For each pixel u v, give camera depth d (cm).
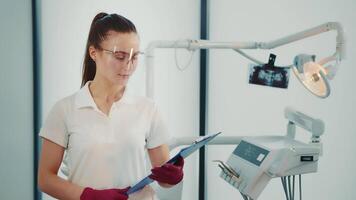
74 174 113
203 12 212
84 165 111
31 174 202
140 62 209
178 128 220
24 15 186
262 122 224
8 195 167
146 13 211
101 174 111
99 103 117
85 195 102
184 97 218
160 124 125
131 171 115
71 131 112
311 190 233
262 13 218
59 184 106
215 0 215
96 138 111
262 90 223
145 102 123
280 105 224
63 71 206
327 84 119
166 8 212
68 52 206
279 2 219
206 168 222
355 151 234
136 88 210
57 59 205
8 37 164
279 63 221
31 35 197
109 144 112
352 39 226
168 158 126
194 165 222
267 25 219
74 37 206
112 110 115
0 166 156
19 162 182
